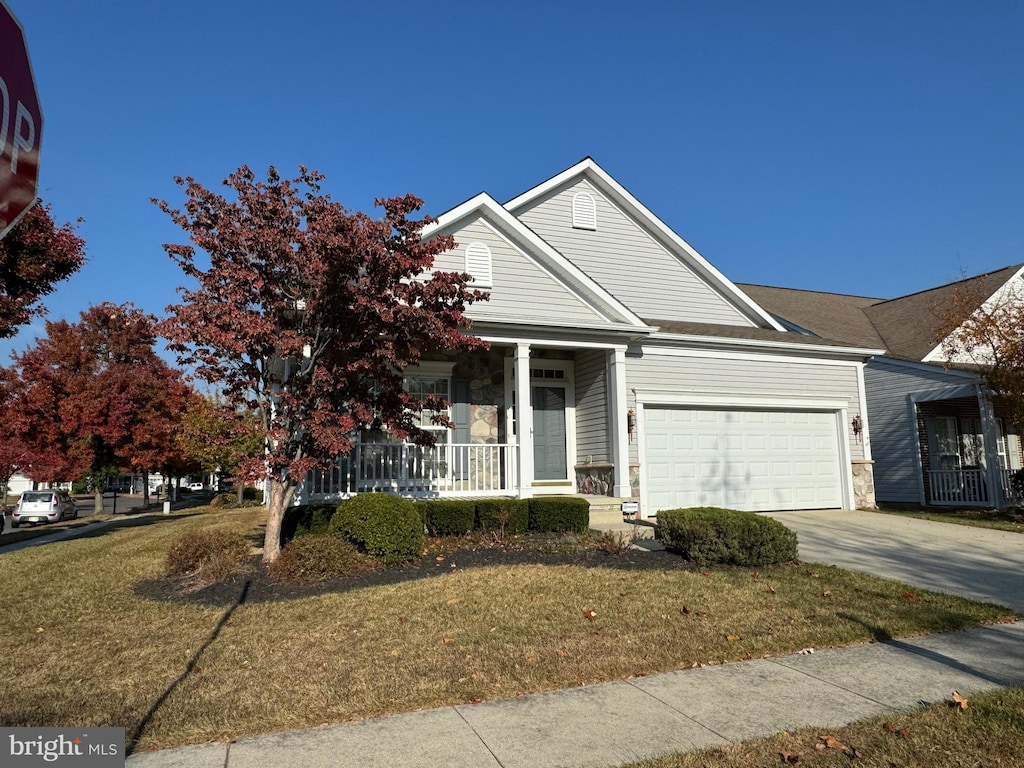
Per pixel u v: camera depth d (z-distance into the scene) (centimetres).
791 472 1512
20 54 188
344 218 821
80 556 1085
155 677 510
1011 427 2005
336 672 514
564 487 1434
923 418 1833
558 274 1342
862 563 938
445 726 423
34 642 604
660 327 1473
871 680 499
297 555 810
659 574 823
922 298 2155
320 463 884
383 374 923
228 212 859
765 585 776
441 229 1290
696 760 375
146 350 2762
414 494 1192
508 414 1405
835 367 1573
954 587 799
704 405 1434
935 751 383
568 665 526
